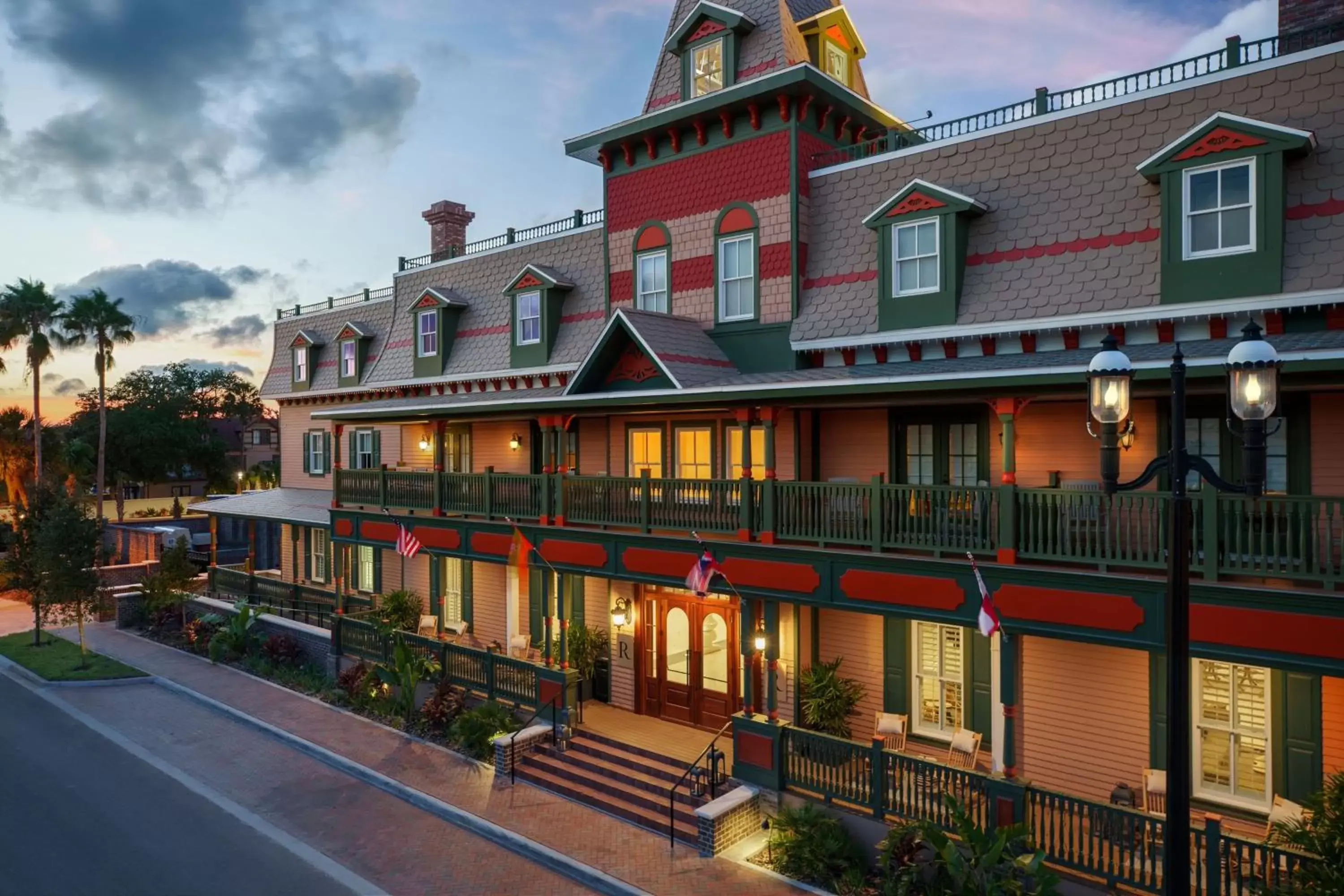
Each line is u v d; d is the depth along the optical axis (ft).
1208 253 40.09
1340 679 37.09
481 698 61.11
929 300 48.65
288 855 43.50
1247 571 33.35
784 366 55.01
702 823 42.52
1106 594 36.47
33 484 124.88
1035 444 46.03
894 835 38.58
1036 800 36.76
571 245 73.05
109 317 162.40
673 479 51.83
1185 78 43.55
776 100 55.26
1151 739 41.27
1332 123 38.88
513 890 40.06
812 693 50.21
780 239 55.47
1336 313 37.50
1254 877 31.37
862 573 43.65
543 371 69.72
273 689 72.18
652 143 62.03
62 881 41.01
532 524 59.93
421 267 88.33
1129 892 34.35
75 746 59.72
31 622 102.83
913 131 53.83
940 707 47.91
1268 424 39.19
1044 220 46.65
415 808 49.29
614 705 62.23
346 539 75.05
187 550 106.83
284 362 107.86
